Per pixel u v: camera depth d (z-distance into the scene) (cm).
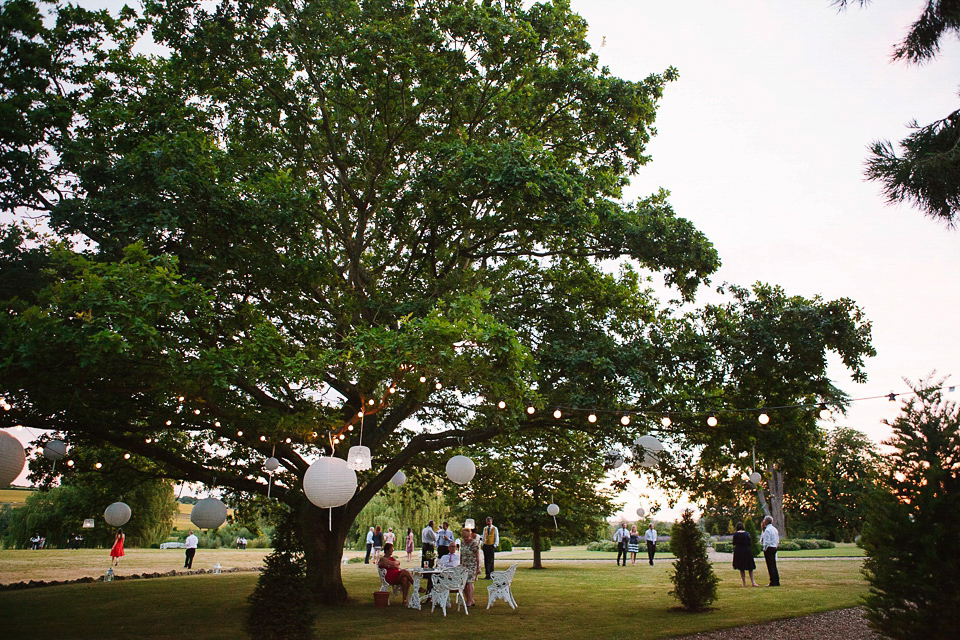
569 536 2322
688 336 1220
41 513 3466
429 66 1212
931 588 597
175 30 1267
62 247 889
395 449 1619
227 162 1137
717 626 934
